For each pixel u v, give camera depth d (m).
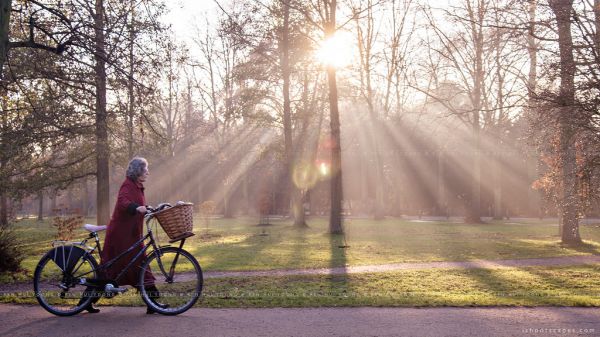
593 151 12.69
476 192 36.91
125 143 23.03
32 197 27.45
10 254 11.09
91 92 12.31
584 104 11.01
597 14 11.12
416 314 6.48
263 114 32.03
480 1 24.53
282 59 31.34
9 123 17.22
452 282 10.44
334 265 13.56
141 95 11.21
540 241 21.69
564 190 18.09
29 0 9.68
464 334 5.43
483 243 20.61
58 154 24.16
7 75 12.69
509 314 6.50
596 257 15.84
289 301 7.40
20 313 6.46
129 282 6.48
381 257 15.53
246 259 15.08
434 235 25.30
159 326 5.75
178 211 6.44
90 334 5.38
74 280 6.44
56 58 11.46
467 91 36.00
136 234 6.59
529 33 12.14
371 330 5.59
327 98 31.95
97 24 10.73
